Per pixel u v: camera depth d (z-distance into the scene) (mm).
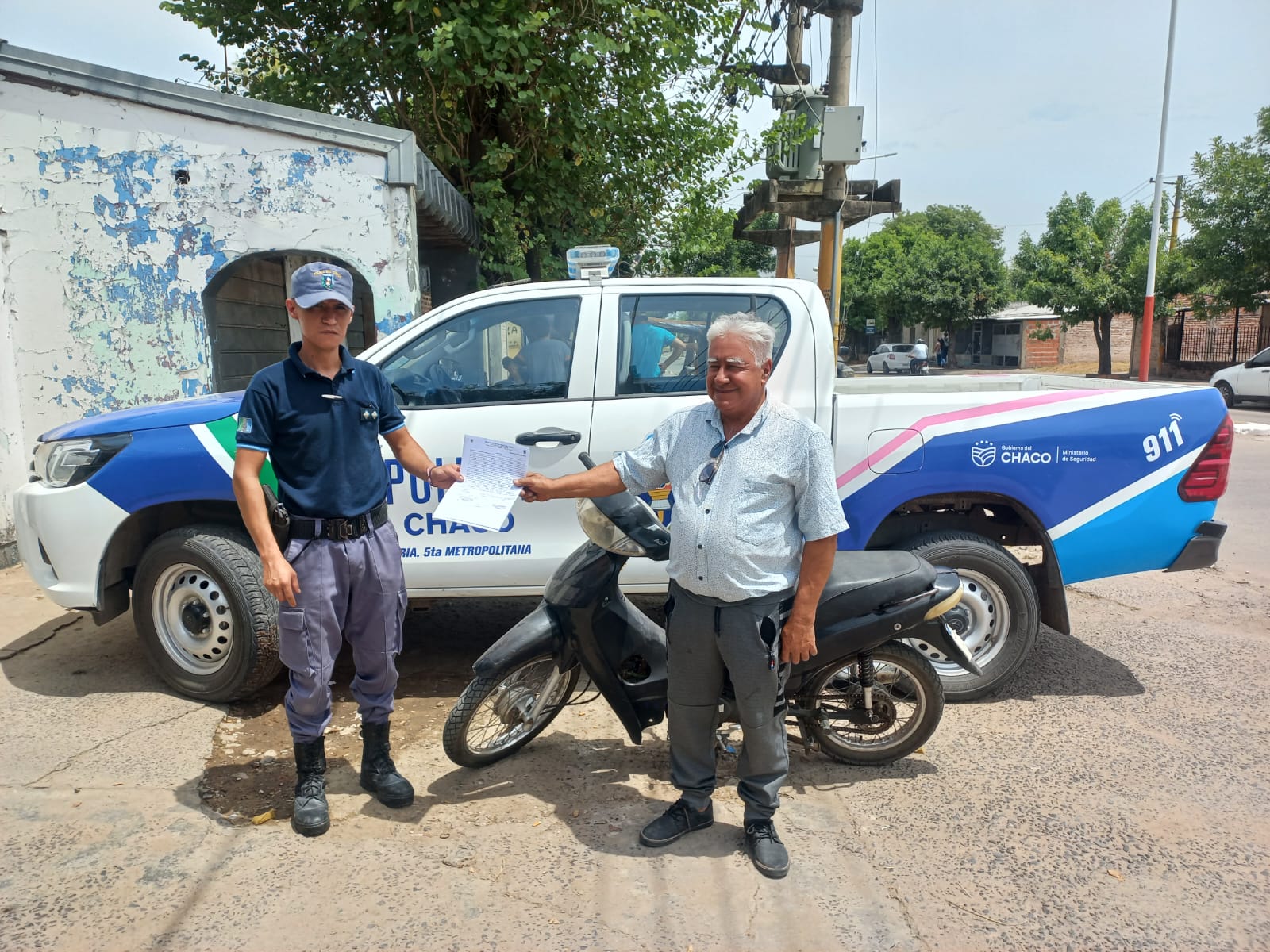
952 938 2455
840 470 3920
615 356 4020
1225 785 3303
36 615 5145
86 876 2686
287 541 2850
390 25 8547
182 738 3621
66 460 3955
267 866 2758
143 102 6285
